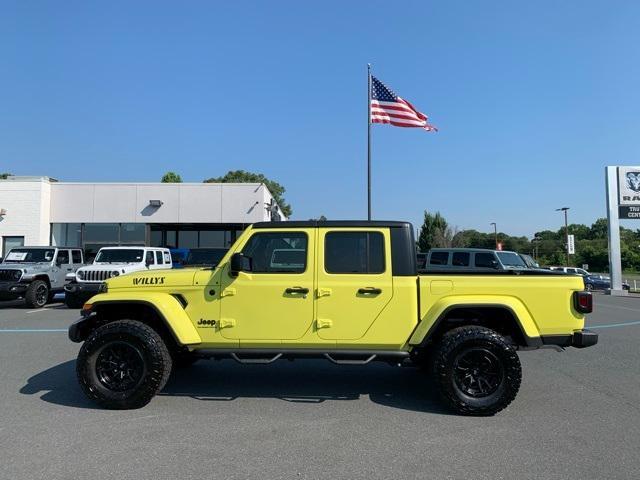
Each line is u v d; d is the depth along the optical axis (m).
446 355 5.46
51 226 27.81
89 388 5.62
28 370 7.46
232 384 6.80
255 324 5.79
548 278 5.73
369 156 22.84
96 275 15.65
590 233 112.69
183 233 28.56
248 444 4.64
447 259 18.02
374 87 22.48
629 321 14.12
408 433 4.95
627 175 30.33
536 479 3.93
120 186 27.81
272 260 5.90
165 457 4.33
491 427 5.13
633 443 4.69
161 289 5.93
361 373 7.48
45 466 4.14
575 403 5.99
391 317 5.70
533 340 5.59
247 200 27.83
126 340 5.61
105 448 4.52
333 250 5.85
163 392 6.39
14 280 16.03
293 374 7.38
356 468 4.12
